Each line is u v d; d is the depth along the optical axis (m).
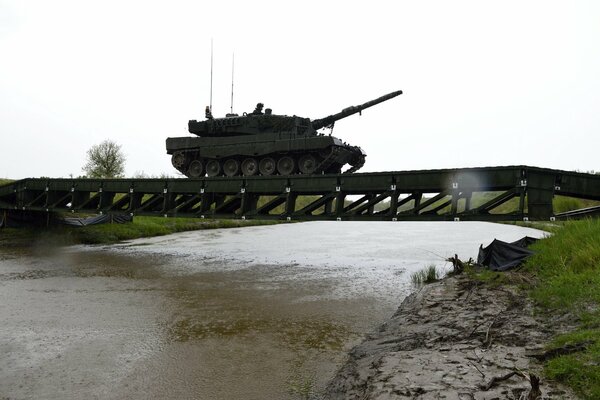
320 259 18.03
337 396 5.55
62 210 22.11
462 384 4.78
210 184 17.52
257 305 10.55
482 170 12.10
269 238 27.55
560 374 4.65
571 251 9.84
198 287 12.58
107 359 7.08
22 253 19.14
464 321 7.41
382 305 10.46
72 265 16.19
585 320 6.12
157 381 6.28
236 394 5.89
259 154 18.80
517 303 7.93
